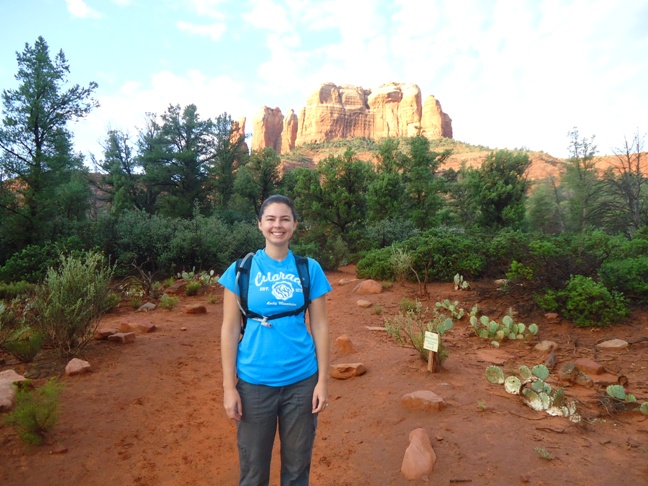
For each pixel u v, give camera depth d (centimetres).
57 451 327
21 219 1852
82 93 2059
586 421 341
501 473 275
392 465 303
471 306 796
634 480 260
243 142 4109
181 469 325
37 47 1981
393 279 1096
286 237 220
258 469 211
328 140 16762
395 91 17300
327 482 295
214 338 707
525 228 3139
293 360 210
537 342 582
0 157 1916
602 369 455
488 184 2944
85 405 412
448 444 315
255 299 210
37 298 565
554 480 264
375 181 2480
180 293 1148
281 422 215
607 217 2678
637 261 748
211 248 1677
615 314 620
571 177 3416
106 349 593
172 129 3819
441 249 1062
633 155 2694
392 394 424
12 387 406
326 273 1700
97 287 596
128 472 314
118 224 1728
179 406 440
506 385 406
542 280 757
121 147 3753
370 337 655
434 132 16050
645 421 342
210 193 4000
